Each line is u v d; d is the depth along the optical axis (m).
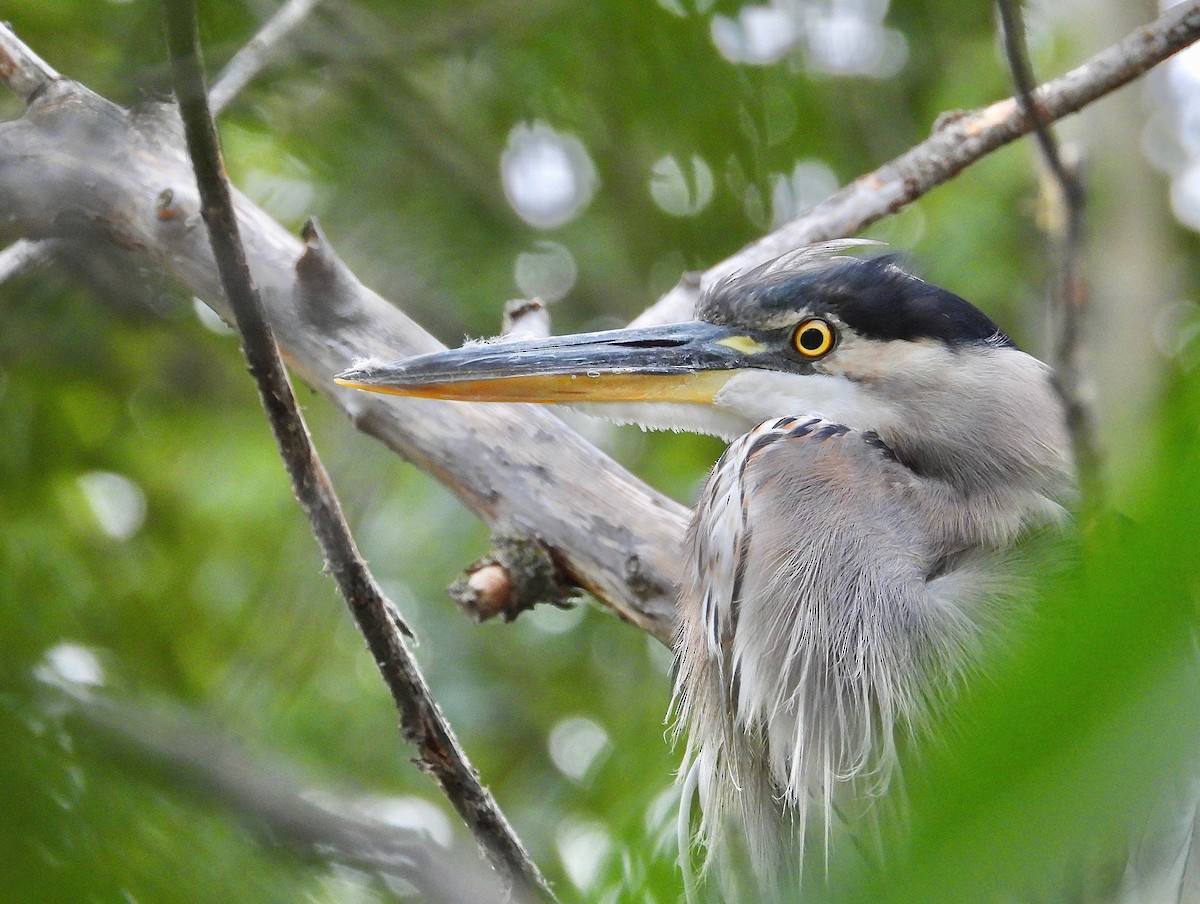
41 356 9.01
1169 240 10.38
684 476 9.57
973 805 1.74
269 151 9.20
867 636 4.65
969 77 9.41
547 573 5.76
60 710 5.49
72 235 5.99
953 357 5.40
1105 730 1.68
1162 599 1.69
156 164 5.91
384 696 8.77
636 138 9.18
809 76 9.03
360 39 8.07
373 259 9.30
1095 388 8.55
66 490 9.48
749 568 4.96
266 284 5.88
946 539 4.98
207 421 9.83
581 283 9.95
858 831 4.62
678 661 5.64
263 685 8.71
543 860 8.16
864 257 5.65
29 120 5.99
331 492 4.22
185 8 3.70
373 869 5.03
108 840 4.33
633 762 8.37
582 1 8.24
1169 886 3.93
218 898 4.64
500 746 9.17
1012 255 9.25
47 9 7.38
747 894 5.26
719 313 5.80
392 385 5.64
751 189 9.09
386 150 9.31
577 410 5.83
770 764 5.17
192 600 9.28
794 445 5.18
